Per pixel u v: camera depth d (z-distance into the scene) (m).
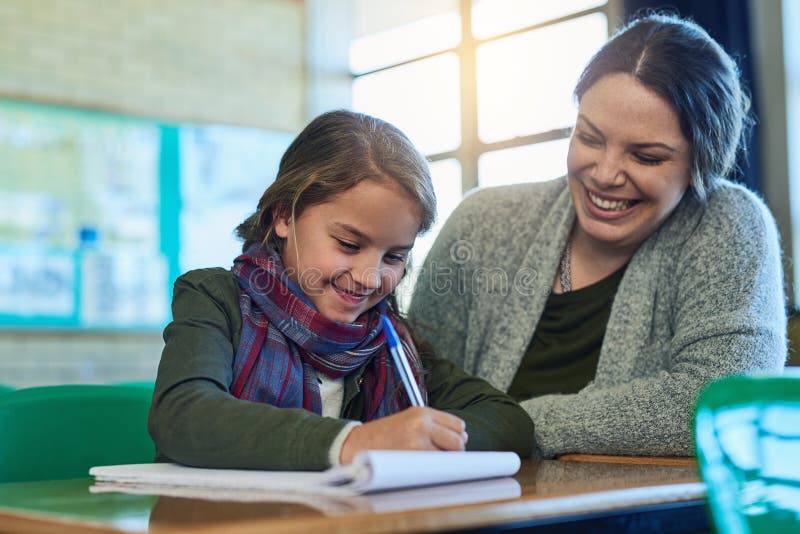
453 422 0.82
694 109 1.25
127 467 0.92
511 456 0.87
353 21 6.10
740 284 1.26
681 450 1.16
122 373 5.14
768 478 0.63
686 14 3.98
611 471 0.96
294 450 0.79
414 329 1.33
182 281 1.08
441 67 5.61
